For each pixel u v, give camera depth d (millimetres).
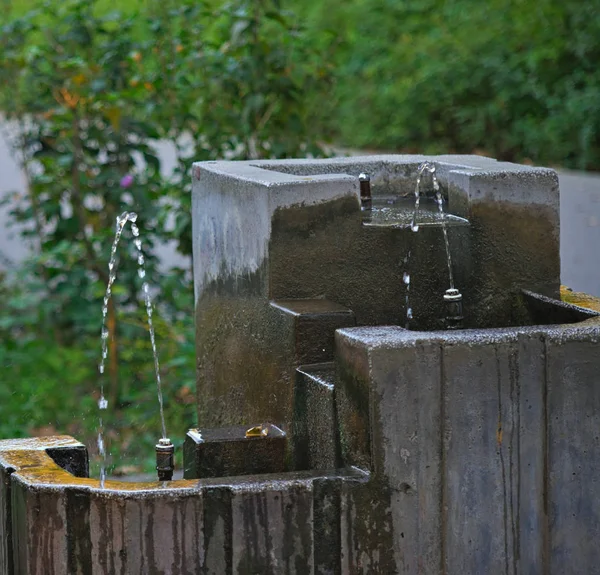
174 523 7555
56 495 7574
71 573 7598
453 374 7855
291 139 17172
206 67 16797
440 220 9555
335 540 7746
